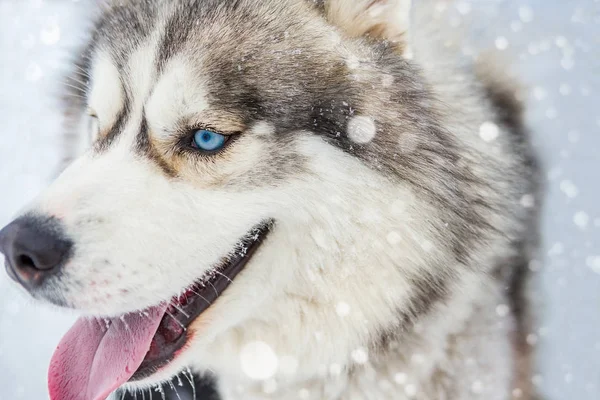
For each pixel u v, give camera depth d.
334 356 0.62
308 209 0.58
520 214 0.67
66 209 0.54
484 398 0.64
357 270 0.59
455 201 0.60
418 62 0.63
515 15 1.08
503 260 0.65
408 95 0.61
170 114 0.57
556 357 0.77
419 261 0.60
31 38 1.27
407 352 0.62
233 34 0.58
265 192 0.57
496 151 0.65
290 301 0.61
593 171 0.92
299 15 0.60
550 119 0.94
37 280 0.54
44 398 0.80
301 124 0.58
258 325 0.62
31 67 1.22
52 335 0.85
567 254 0.85
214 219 0.57
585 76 1.04
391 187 0.59
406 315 0.61
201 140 0.57
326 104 0.58
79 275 0.54
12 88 1.19
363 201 0.58
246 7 0.59
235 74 0.57
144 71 0.58
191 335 0.59
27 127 1.11
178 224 0.56
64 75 0.70
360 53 0.60
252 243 0.59
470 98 0.65
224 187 0.57
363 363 0.62
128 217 0.55
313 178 0.58
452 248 0.61
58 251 0.54
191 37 0.58
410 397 0.63
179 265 0.56
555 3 1.16
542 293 0.73
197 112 0.57
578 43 1.08
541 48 1.01
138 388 0.63
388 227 0.59
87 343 0.59
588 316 0.81
